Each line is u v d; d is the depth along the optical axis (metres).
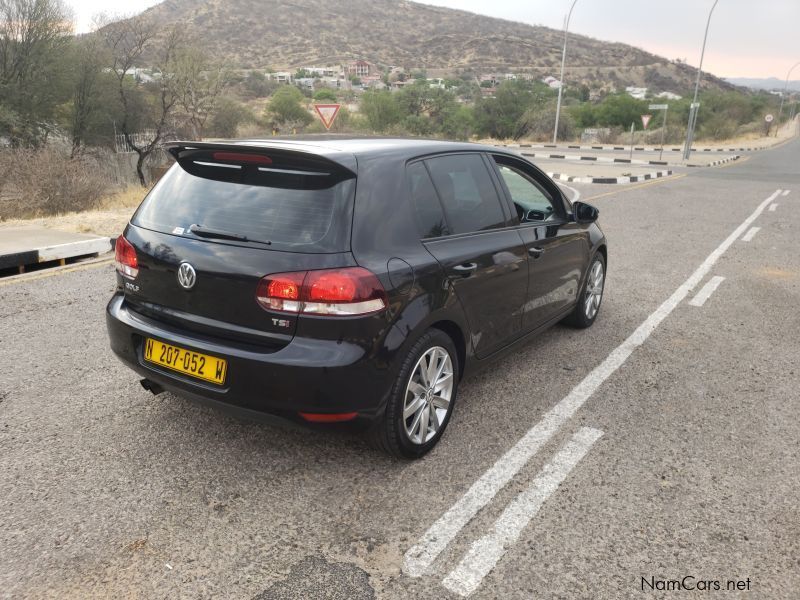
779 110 104.06
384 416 2.88
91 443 3.27
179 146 3.02
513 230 3.79
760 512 2.83
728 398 4.04
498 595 2.29
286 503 2.80
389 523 2.68
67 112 28.16
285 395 2.63
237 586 2.29
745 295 6.50
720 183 19.23
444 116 44.50
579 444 3.39
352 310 2.61
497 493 2.92
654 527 2.71
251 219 2.76
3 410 3.60
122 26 29.31
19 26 25.45
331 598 2.24
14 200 11.12
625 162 28.95
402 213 2.94
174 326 2.96
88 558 2.42
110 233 8.21
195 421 3.53
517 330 3.95
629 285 6.85
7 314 5.28
